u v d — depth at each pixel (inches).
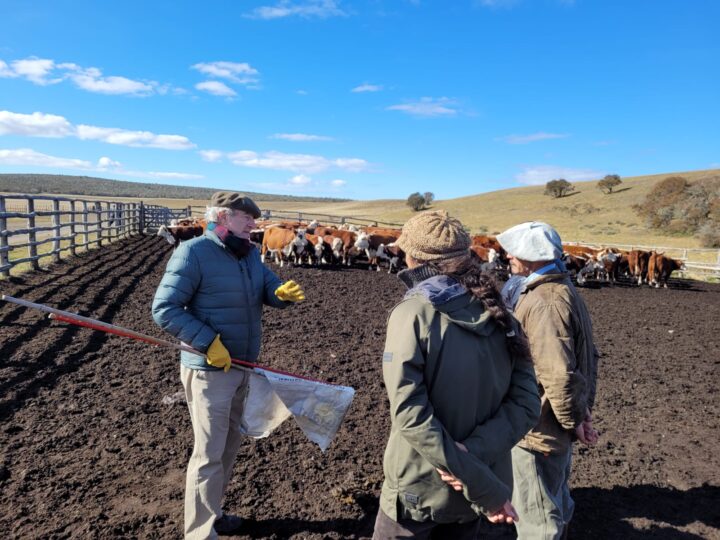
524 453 109.0
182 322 110.8
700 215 1883.6
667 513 146.4
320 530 129.4
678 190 2253.9
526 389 83.2
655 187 2411.4
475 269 80.7
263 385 125.4
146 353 252.8
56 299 348.2
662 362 298.7
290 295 125.6
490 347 78.7
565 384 98.1
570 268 681.0
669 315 470.6
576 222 2524.6
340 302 431.5
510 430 79.2
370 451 170.6
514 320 82.1
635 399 233.3
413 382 73.7
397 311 78.8
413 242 80.0
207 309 117.4
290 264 662.5
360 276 612.1
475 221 2913.4
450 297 75.5
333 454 166.9
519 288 115.3
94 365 231.6
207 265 116.8
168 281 113.3
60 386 205.2
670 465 173.8
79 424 175.0
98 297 367.6
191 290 115.3
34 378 210.5
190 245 117.1
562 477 112.1
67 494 136.8
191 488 113.7
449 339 75.7
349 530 130.0
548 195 3745.1
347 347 289.9
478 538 134.6
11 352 238.5
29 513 128.3
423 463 78.1
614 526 139.9
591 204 3031.5
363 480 152.8
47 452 156.4
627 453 181.2
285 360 258.7
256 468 156.3
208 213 121.6
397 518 81.2
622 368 281.7
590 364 111.2
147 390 206.7
